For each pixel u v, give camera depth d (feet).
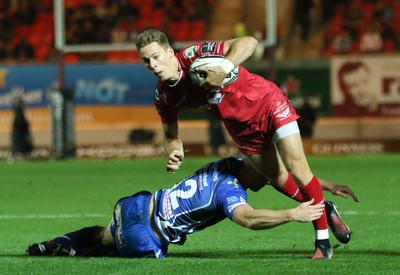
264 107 61.00
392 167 170.30
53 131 206.69
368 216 95.35
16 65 212.84
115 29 250.57
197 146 214.90
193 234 82.07
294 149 60.64
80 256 65.46
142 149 214.28
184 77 61.31
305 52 253.24
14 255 67.31
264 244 74.79
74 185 141.28
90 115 213.66
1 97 213.87
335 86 209.97
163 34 61.11
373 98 210.18
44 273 56.95
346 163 183.42
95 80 212.64
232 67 58.95
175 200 62.59
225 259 62.85
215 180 62.03
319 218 61.52
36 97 213.46
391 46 253.03
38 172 173.27
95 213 102.22
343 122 213.87
